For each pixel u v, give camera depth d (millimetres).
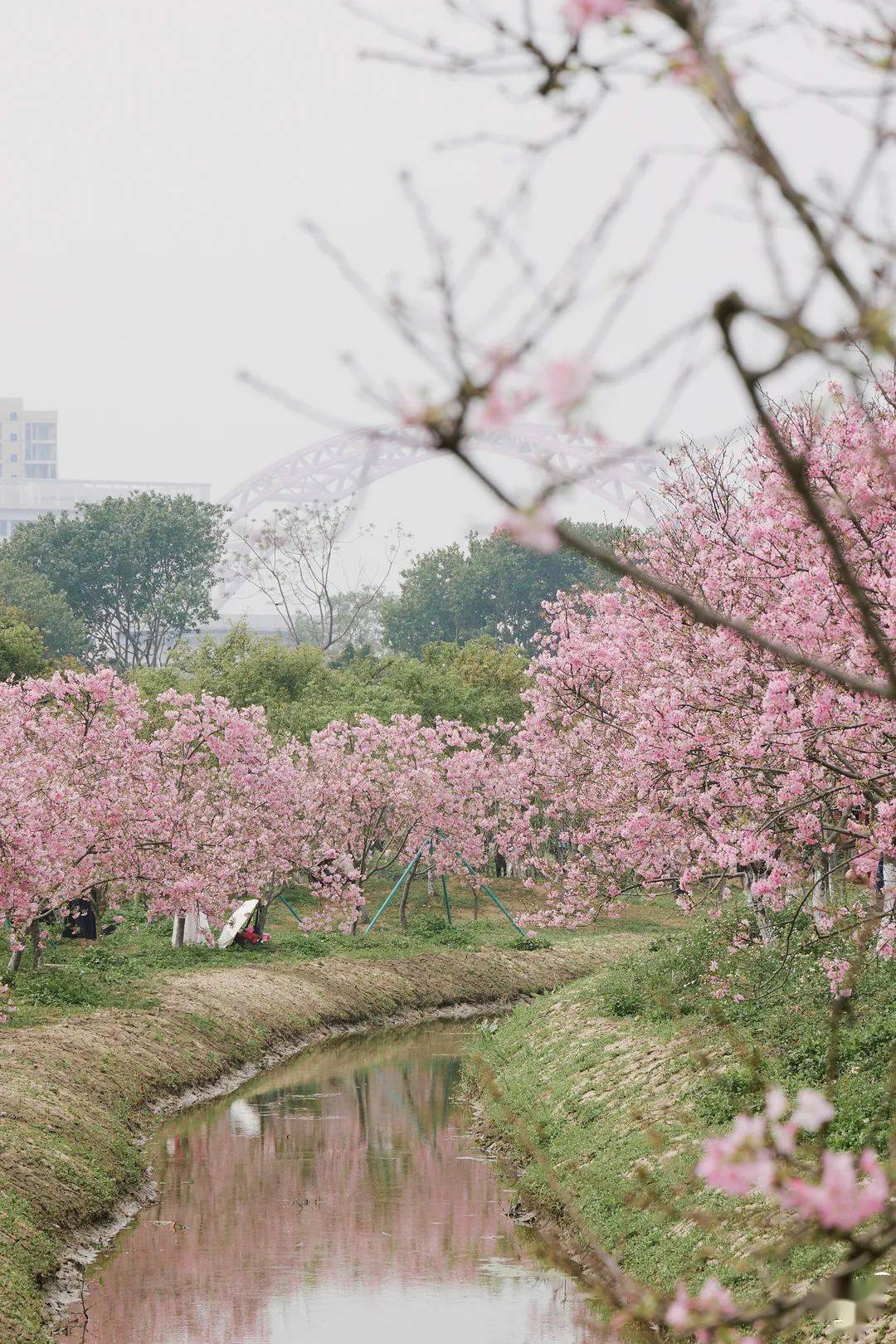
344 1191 22000
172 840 37219
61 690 37562
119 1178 21109
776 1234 13453
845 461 14594
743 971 22391
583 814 33594
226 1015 33469
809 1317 11672
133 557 106938
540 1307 16656
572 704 26953
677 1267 14758
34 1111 21141
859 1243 3865
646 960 31922
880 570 15172
